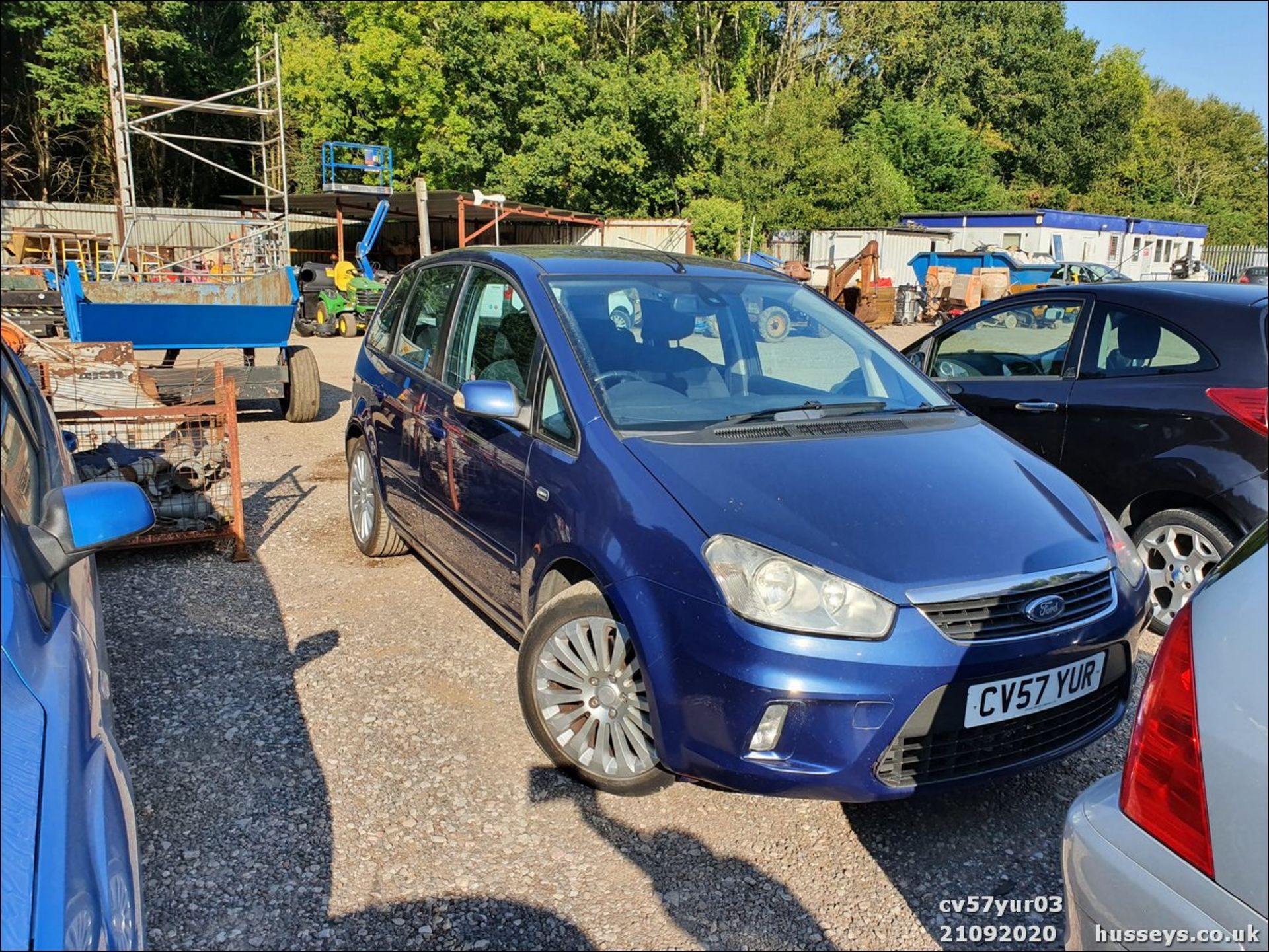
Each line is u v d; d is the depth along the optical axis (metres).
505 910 2.60
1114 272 28.55
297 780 3.16
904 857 2.87
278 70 12.49
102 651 2.33
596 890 2.68
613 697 3.04
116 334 8.70
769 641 2.57
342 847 2.83
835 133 35.00
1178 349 4.59
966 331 5.76
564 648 3.18
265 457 7.91
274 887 2.66
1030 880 2.78
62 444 3.15
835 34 46.44
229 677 3.87
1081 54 55.97
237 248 12.78
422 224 18.50
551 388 3.50
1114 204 53.69
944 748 2.67
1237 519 4.23
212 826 2.91
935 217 37.28
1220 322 4.49
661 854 2.85
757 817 3.03
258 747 3.36
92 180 34.19
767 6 40.62
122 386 6.00
